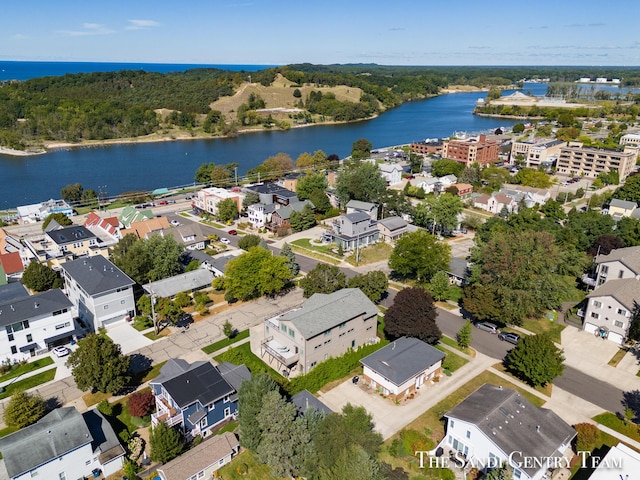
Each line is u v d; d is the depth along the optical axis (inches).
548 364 1952.5
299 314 2148.1
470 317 2682.1
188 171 6988.2
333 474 1353.3
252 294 2891.2
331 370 2080.5
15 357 2244.1
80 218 4581.7
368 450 1514.5
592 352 2322.8
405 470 1585.9
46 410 1900.8
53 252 3442.4
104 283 2556.6
